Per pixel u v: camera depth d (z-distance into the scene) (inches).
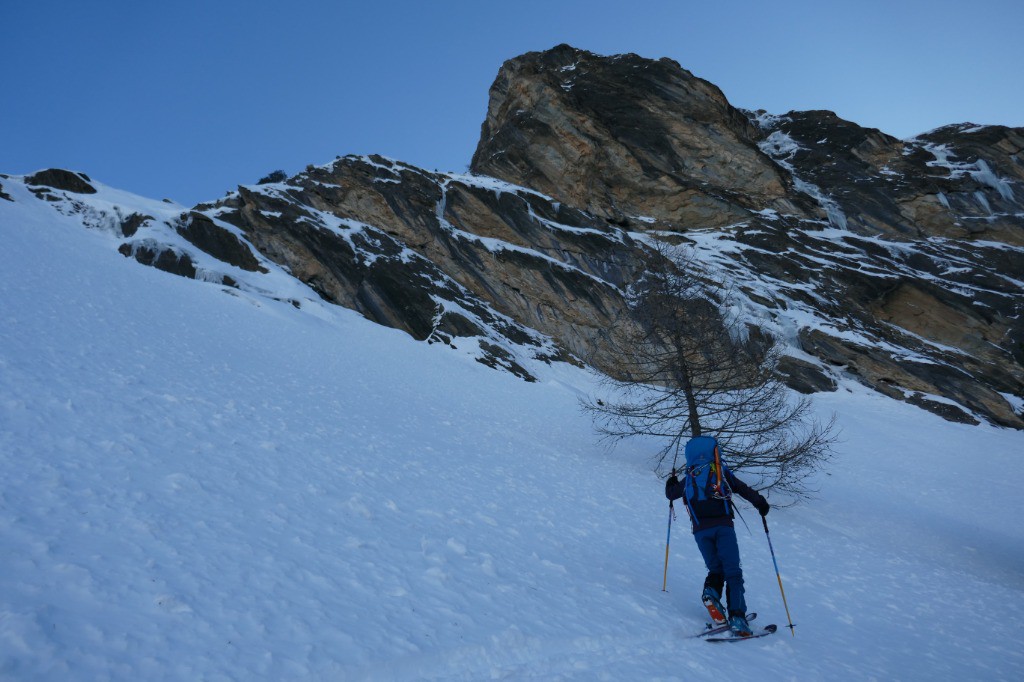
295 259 1344.7
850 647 232.1
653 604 234.1
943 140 2251.5
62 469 229.0
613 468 631.2
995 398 1379.2
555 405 987.3
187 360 566.9
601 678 156.2
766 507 225.9
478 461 502.3
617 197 1892.2
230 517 221.1
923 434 1193.4
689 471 232.4
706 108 1991.9
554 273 1502.2
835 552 449.7
